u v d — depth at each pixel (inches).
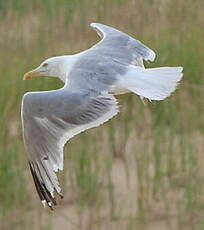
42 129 356.8
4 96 621.9
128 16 829.2
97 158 549.0
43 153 357.4
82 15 841.5
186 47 669.3
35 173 360.8
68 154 552.4
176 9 816.3
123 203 531.2
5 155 539.8
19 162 547.5
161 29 757.9
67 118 353.4
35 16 900.6
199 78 641.0
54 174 355.9
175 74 365.7
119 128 602.9
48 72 411.8
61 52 738.2
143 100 426.9
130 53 402.3
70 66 380.2
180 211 509.7
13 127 617.9
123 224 510.6
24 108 358.0
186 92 631.2
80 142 565.0
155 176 534.0
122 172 567.2
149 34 738.2
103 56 386.9
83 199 522.9
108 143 581.3
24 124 358.0
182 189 541.3
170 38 705.0
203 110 612.7
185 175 548.4
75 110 353.7
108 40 408.8
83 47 762.8
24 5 916.6
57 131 354.3
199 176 542.9
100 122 353.4
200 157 573.3
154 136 589.3
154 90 359.9
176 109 614.9
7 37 802.8
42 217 526.0
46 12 875.4
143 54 406.6
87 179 526.3
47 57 714.2
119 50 400.8
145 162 550.3
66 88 361.1
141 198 513.7
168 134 594.2
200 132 600.4
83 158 537.0
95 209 517.0
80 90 360.2
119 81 366.0
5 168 533.0
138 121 612.4
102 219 515.8
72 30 830.5
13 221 515.8
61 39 812.6
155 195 531.2
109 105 357.4
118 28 796.6
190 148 552.1
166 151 572.1
